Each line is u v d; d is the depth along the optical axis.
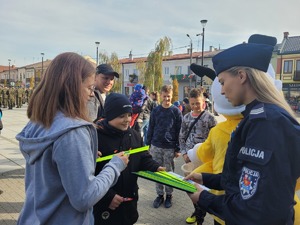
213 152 2.58
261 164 1.18
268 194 1.15
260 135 1.23
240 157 1.29
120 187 2.14
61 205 1.37
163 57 26.41
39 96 1.45
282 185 1.16
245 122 1.37
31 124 1.52
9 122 13.34
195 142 3.74
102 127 2.21
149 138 4.46
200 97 3.75
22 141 1.46
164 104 4.28
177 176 2.03
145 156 2.39
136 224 3.57
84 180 1.31
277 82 2.17
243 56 1.41
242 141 1.35
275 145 1.19
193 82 38.03
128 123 2.23
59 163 1.30
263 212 1.15
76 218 1.38
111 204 2.00
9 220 3.60
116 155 1.70
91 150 1.42
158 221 3.67
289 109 1.38
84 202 1.30
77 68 1.47
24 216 1.46
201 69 2.60
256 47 1.42
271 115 1.25
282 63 34.94
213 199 1.47
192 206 4.14
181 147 3.94
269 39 1.91
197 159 2.72
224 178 1.49
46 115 1.40
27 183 1.52
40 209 1.37
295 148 1.22
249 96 1.43
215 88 2.38
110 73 3.59
